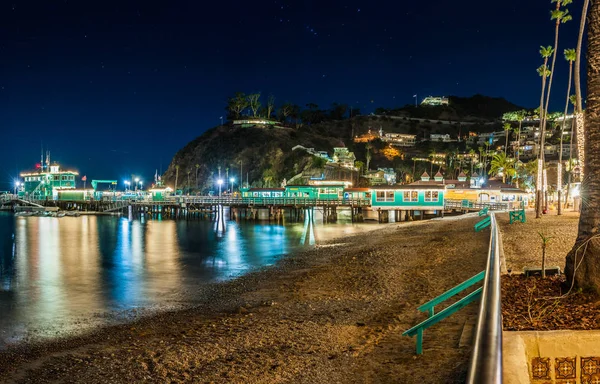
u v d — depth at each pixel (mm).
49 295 21875
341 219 80312
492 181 104000
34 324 16766
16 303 20234
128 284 24547
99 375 10641
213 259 34250
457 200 77250
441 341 9969
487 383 3096
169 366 10547
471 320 10984
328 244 41750
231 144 184750
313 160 156000
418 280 18750
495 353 3627
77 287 23828
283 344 11242
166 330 14781
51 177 124250
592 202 10281
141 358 11438
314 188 89688
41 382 10766
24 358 12805
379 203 68562
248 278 25281
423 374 8086
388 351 9703
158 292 22266
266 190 97500
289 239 48906
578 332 6293
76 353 12875
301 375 8914
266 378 8977
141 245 44594
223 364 10180
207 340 12469
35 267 30859
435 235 37719
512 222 38312
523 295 10969
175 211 91938
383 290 17516
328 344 10875
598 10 10297
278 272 26578
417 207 67688
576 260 10242
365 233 49906
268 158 172000
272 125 195500
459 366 8164
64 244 45844
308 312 15008
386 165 187000
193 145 199125
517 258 18984
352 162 162250
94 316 17781
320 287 19953
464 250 25688
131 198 111375
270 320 14312
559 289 11219
